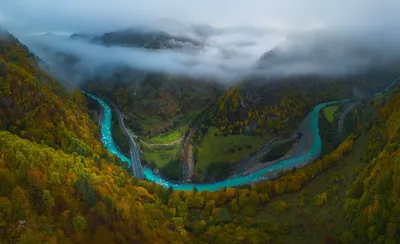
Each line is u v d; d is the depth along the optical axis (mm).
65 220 124688
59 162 157000
